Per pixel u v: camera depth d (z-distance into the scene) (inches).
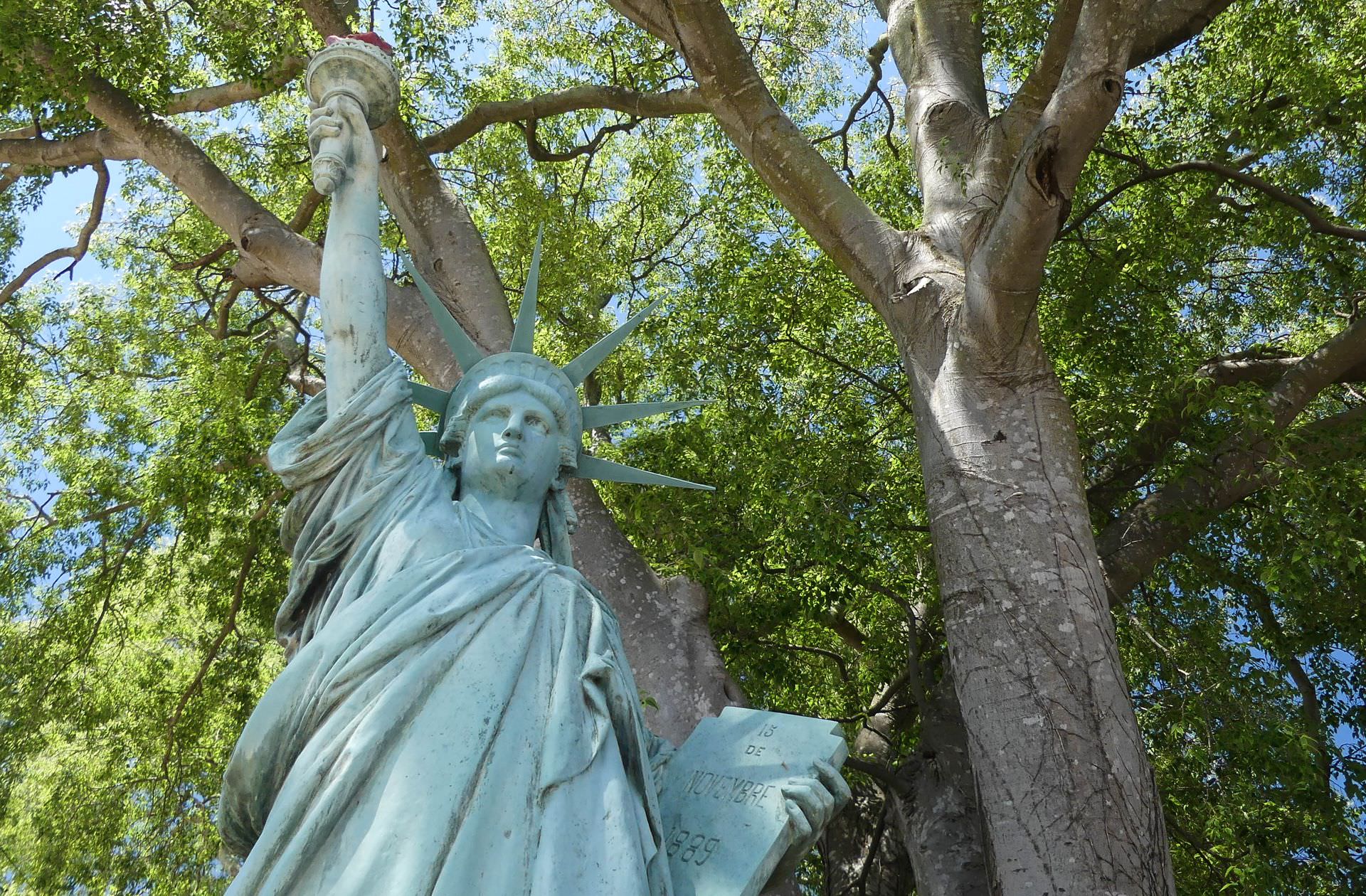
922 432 436.5
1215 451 513.3
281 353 727.7
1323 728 549.0
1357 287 607.2
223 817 179.6
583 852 158.1
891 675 615.5
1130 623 530.9
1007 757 365.1
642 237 778.2
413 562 186.9
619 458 588.4
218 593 652.1
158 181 757.9
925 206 516.1
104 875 614.2
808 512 510.0
